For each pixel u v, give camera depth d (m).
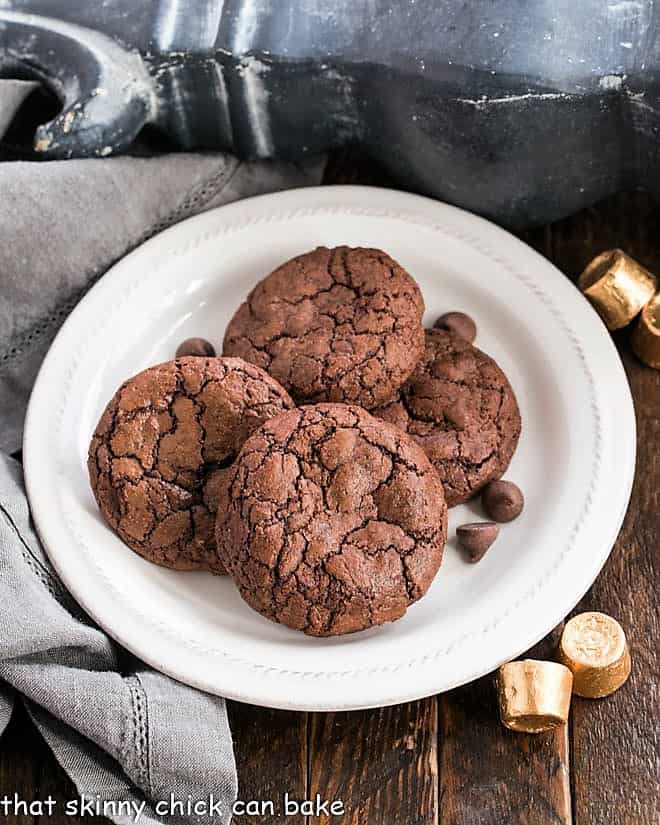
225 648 0.53
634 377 0.59
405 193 0.60
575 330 0.58
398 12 0.56
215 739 0.53
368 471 0.53
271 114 0.60
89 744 0.53
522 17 0.55
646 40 0.54
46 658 0.53
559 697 0.53
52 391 0.57
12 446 0.59
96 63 0.58
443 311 0.59
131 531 0.55
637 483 0.58
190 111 0.60
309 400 0.56
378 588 0.52
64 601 0.55
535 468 0.57
